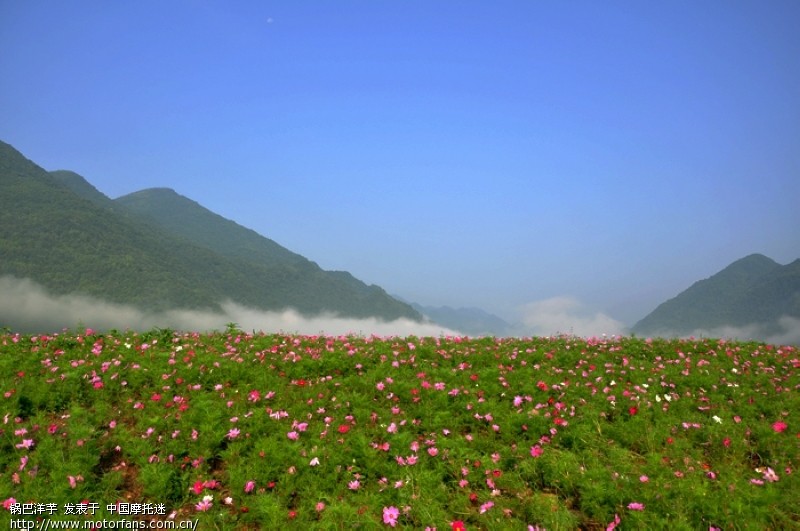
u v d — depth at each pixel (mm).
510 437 9594
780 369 14414
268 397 10891
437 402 11023
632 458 8883
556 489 8000
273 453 8406
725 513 6824
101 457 8609
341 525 6832
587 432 9500
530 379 12508
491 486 7891
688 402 11391
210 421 9383
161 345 14641
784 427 9383
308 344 15797
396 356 14438
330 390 11812
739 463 8711
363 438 8930
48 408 10078
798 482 7809
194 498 7703
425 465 8477
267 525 6891
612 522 6926
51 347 13867
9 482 7516
